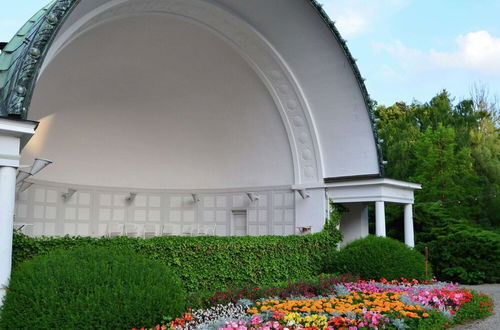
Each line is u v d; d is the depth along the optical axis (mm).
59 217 17422
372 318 8047
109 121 18531
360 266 15016
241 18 16984
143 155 19812
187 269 12297
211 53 18219
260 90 19359
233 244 13477
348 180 18453
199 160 20641
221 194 20656
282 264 15023
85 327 6895
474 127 35375
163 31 16641
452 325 10180
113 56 16531
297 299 10875
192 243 12516
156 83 18500
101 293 7164
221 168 20797
